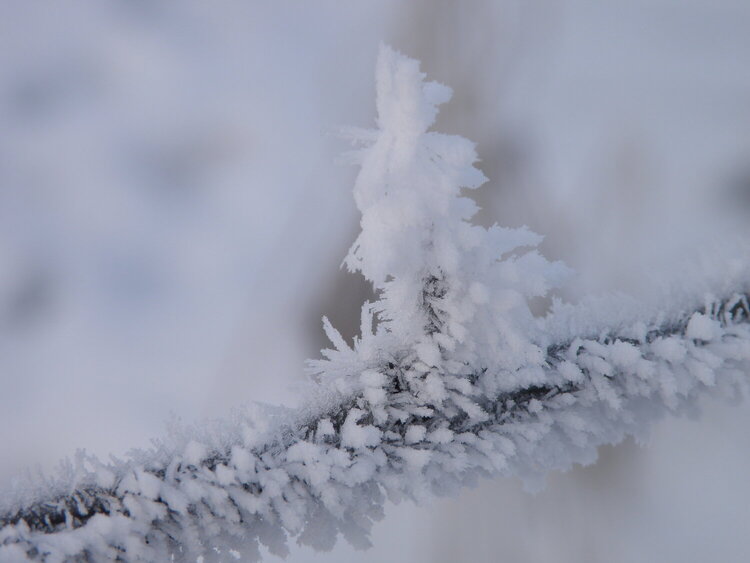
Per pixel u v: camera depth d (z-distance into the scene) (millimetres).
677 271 394
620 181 812
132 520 354
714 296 389
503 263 368
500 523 572
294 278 867
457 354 372
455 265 363
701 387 389
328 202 931
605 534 538
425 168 362
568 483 570
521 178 836
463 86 917
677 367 384
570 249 740
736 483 511
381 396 367
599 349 380
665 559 510
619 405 378
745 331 386
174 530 357
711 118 991
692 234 767
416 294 369
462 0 942
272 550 362
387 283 369
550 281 374
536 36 1000
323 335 819
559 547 560
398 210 361
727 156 887
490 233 374
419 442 371
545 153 884
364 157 364
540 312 586
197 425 363
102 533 351
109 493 355
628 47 1128
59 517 353
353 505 365
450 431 371
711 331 384
